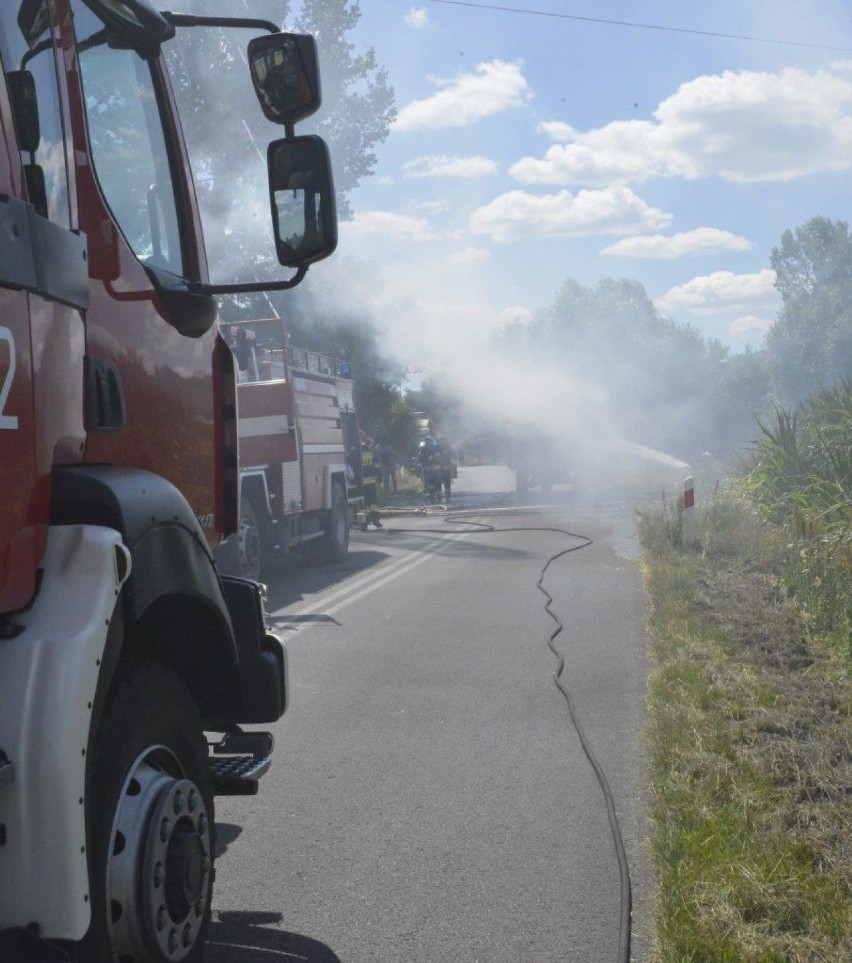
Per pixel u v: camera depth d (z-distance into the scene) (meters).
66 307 3.00
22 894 2.61
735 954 3.67
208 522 4.13
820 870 4.33
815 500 12.75
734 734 6.13
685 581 11.80
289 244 3.74
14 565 2.66
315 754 6.54
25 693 2.65
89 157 3.47
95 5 3.54
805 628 9.12
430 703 7.67
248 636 4.23
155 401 3.72
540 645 9.60
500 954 3.97
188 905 3.26
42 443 2.81
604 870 4.70
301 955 4.00
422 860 4.87
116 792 3.03
